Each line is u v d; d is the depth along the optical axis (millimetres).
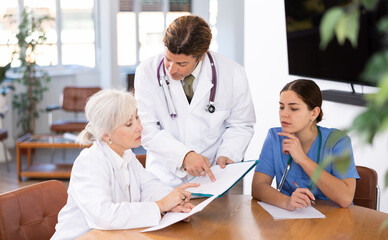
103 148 1759
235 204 1938
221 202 1963
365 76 441
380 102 431
